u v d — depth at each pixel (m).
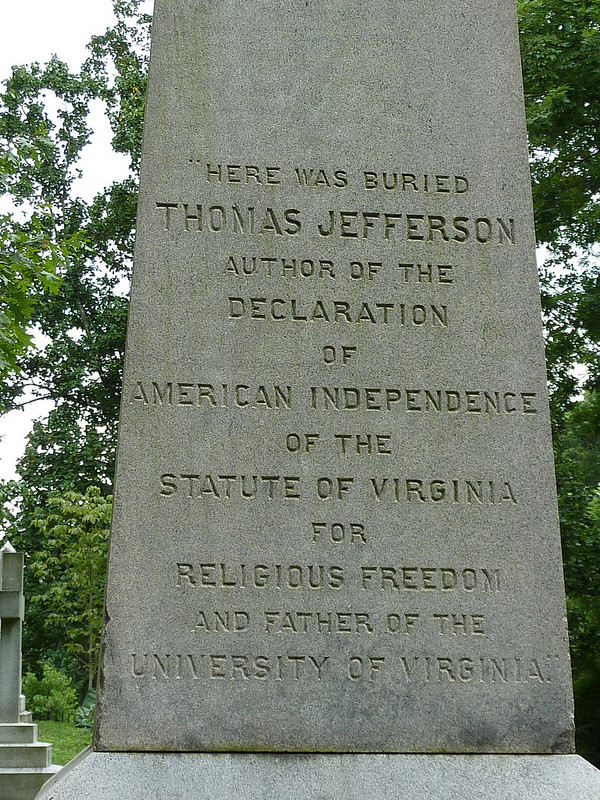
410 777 4.24
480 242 4.92
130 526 4.39
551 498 4.69
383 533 4.54
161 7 4.92
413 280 4.83
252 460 4.52
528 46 15.45
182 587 4.36
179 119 4.82
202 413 4.54
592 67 15.42
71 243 12.23
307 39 5.01
